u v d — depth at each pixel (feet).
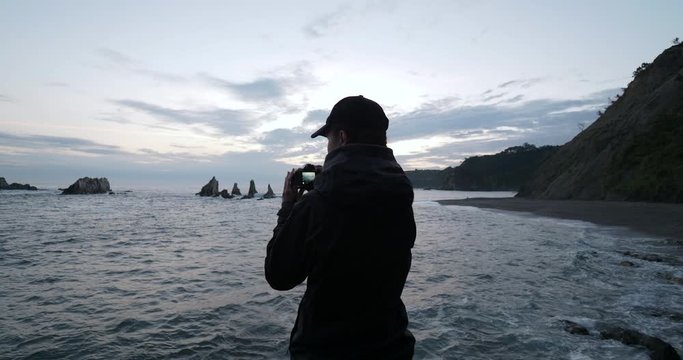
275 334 19.45
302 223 5.36
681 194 108.68
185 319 21.36
